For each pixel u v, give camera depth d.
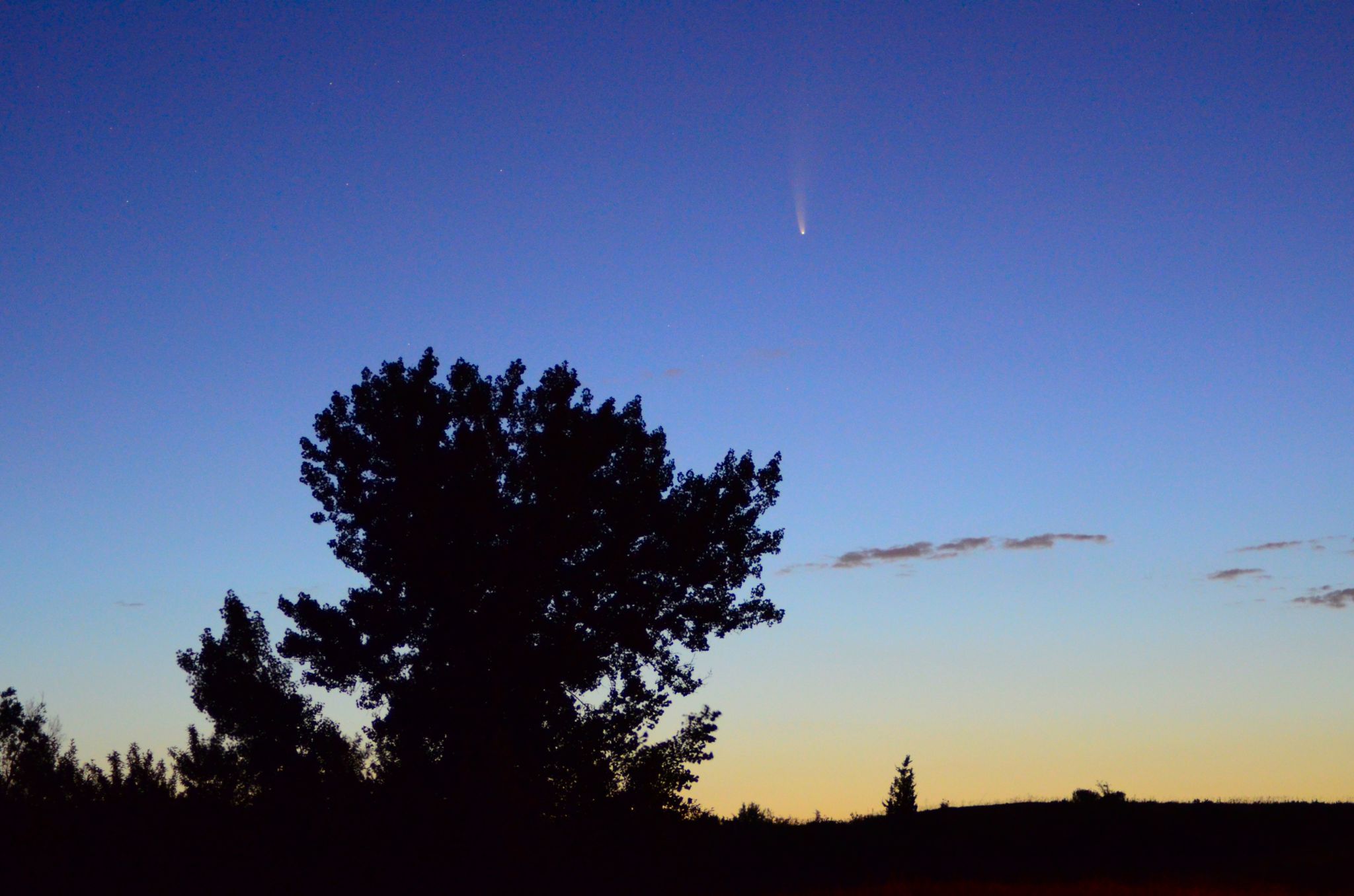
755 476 35.34
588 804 31.48
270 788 31.58
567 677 32.03
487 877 28.83
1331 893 27.64
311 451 35.12
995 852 36.72
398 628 32.91
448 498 32.94
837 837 39.31
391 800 30.44
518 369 35.41
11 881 25.78
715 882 31.22
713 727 32.91
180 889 26.52
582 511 33.69
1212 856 34.81
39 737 31.14
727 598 34.50
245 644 36.56
